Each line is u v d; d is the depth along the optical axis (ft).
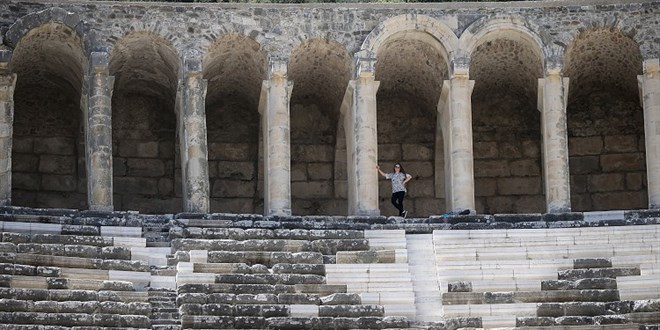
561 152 178.19
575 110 194.80
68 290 144.46
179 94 179.83
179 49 178.40
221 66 184.65
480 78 191.93
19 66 182.09
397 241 160.25
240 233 161.07
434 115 194.39
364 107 178.81
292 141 193.47
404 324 146.72
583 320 146.61
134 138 191.01
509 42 183.73
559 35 181.37
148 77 187.11
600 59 187.01
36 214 162.91
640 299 150.51
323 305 148.25
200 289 148.56
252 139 193.67
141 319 141.59
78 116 189.47
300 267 153.99
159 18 178.50
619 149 193.57
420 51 184.55
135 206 189.57
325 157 193.57
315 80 189.57
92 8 177.68
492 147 194.80
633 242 160.56
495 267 156.15
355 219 169.07
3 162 171.32
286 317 145.59
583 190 193.16
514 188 193.98
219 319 143.13
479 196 193.77
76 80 183.62
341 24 180.96
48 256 149.48
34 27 174.91
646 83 179.83
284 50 179.83
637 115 193.98
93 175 172.55
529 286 152.97
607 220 167.63
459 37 180.86
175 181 190.80
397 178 179.63
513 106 195.62
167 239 160.66
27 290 142.72
